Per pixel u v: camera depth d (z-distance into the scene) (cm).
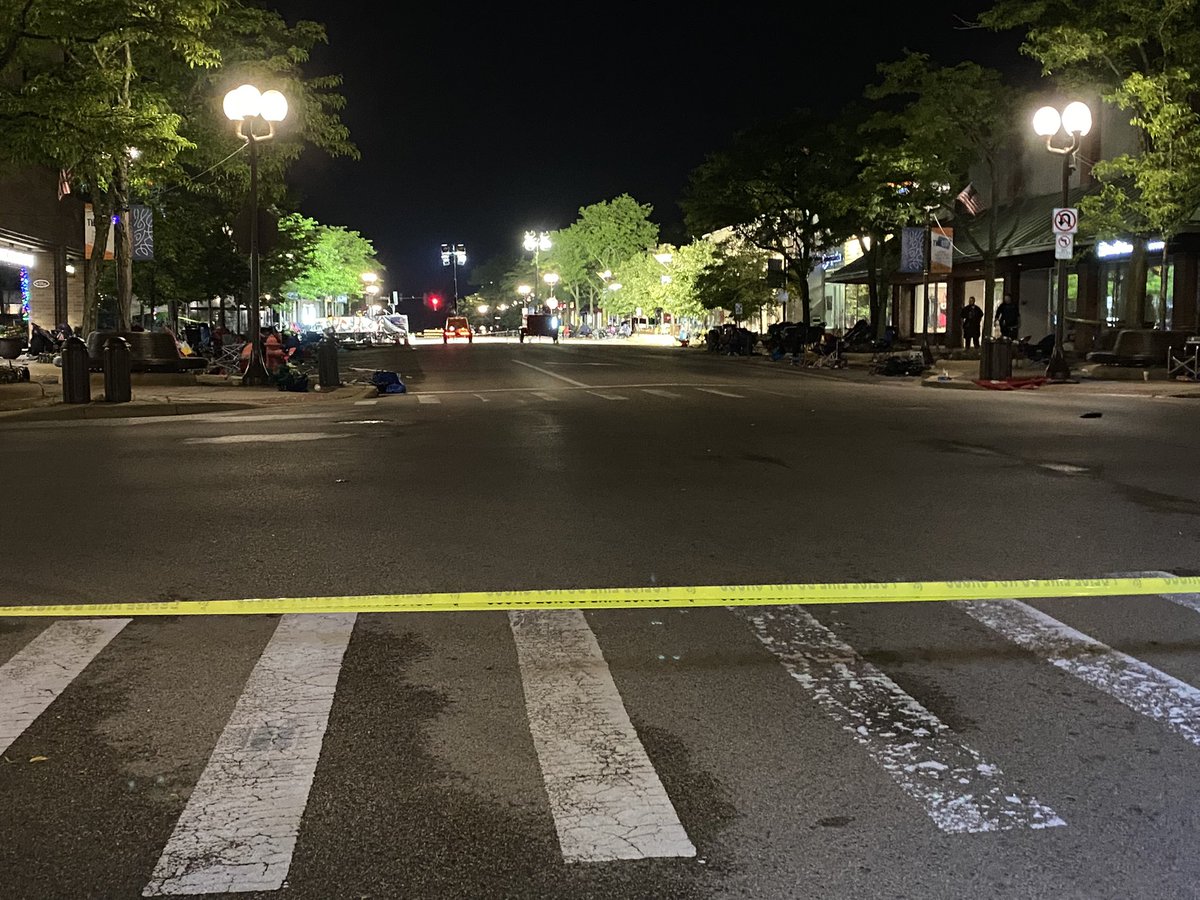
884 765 394
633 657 518
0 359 3034
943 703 457
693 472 1091
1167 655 518
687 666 505
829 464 1145
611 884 314
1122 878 316
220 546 759
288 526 826
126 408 1772
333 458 1211
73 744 416
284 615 591
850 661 512
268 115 2272
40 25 1703
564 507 898
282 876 318
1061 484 1006
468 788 377
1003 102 2984
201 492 981
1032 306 3803
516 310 14312
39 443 1366
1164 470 1088
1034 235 3161
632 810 359
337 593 635
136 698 466
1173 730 426
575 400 2050
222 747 412
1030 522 831
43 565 707
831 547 750
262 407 1923
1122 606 601
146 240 2684
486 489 991
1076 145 2303
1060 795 369
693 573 679
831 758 401
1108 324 2788
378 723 436
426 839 341
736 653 524
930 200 3244
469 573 680
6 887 313
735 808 361
